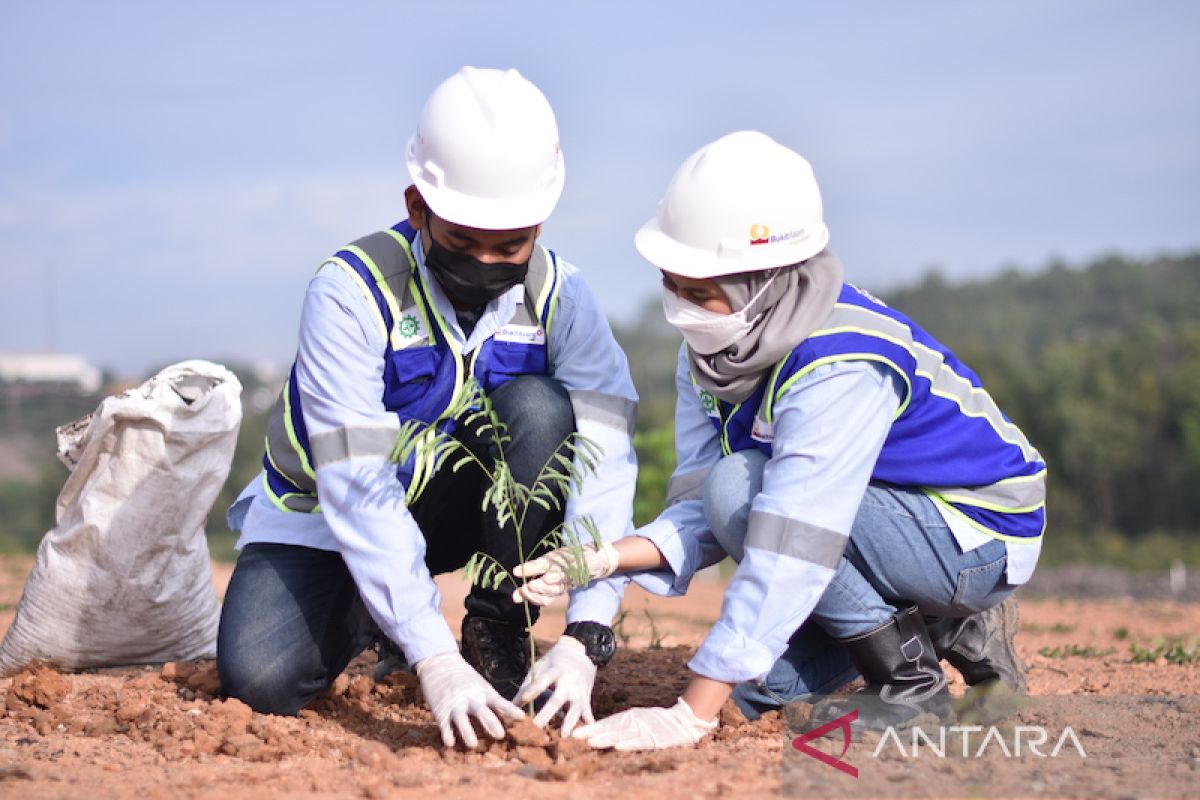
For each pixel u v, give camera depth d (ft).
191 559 14.29
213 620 14.79
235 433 14.20
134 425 13.52
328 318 11.14
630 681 14.25
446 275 11.16
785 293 10.69
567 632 11.54
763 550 10.36
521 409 11.86
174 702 12.17
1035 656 17.84
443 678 10.52
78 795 9.16
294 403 11.94
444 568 13.64
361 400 11.12
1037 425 142.51
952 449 11.15
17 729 11.46
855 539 11.35
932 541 11.28
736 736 11.27
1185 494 135.95
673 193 10.84
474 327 11.87
